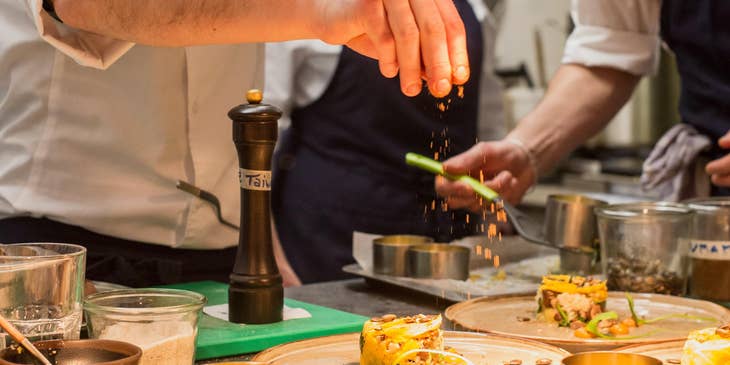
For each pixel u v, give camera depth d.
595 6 2.30
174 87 1.53
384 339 1.07
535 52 4.14
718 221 1.57
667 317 1.40
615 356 0.97
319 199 2.63
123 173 1.55
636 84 2.38
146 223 1.58
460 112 2.71
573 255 1.76
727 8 2.11
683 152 2.21
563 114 2.28
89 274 1.49
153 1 1.19
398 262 1.67
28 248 1.05
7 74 1.49
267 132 1.28
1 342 0.92
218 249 1.68
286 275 2.06
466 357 1.14
